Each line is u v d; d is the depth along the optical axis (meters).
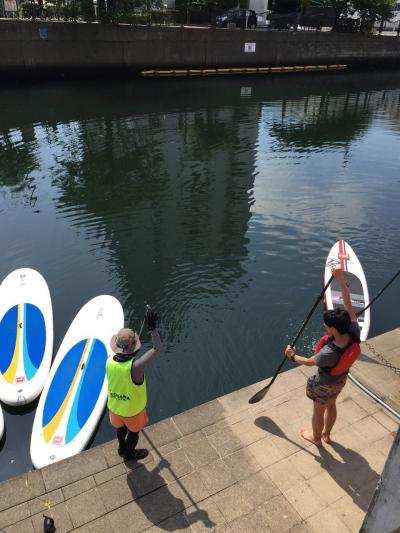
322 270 9.91
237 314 8.42
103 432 6.16
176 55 32.81
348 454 4.52
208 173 15.96
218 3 34.56
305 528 3.87
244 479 4.28
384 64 42.25
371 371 5.67
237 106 26.27
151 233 11.56
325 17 39.19
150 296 8.95
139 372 4.02
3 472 5.63
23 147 18.27
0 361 7.18
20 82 28.75
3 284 8.88
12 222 12.25
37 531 3.84
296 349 7.54
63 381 6.68
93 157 17.39
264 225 12.02
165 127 21.47
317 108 26.67
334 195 14.16
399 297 8.99
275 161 17.39
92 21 29.70
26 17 28.59
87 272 9.86
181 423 4.87
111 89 28.61
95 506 4.04
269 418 4.94
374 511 3.04
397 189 14.70
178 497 4.12
